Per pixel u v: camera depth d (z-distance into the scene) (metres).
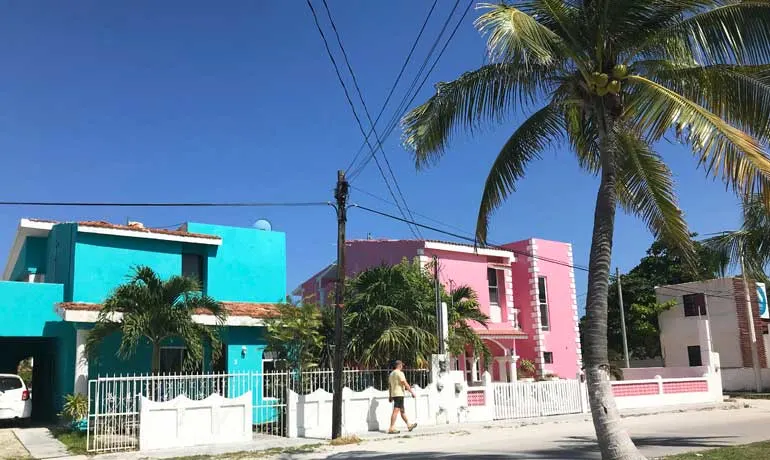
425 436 16.22
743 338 34.28
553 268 31.14
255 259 21.88
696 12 9.28
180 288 15.56
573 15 9.39
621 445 8.18
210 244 20.78
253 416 18.94
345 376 17.58
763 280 21.19
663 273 39.94
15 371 23.66
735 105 9.66
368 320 17.86
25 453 13.70
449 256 27.91
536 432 16.83
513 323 29.64
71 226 19.03
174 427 14.59
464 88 10.44
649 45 9.52
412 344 17.86
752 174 7.88
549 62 8.77
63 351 18.45
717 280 35.69
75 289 18.28
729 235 19.75
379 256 27.81
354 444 14.89
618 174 11.88
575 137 11.98
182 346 18.84
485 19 8.09
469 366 27.55
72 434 15.84
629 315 38.88
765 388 33.06
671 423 18.78
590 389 8.48
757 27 9.04
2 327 17.41
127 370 18.02
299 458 12.92
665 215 11.84
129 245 19.50
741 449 11.66
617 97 9.29
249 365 19.64
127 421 14.60
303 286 31.27
